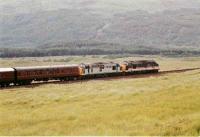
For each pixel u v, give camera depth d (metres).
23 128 26.55
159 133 20.80
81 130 23.58
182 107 30.47
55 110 35.72
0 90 63.84
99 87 61.75
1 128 27.19
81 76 87.06
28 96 51.91
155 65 107.06
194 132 20.31
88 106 37.12
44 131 24.39
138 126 23.80
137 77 90.81
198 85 48.69
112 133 21.69
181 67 169.62
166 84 59.16
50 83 77.06
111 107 34.81
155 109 30.36
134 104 35.75
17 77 72.44
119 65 96.38
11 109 39.97
